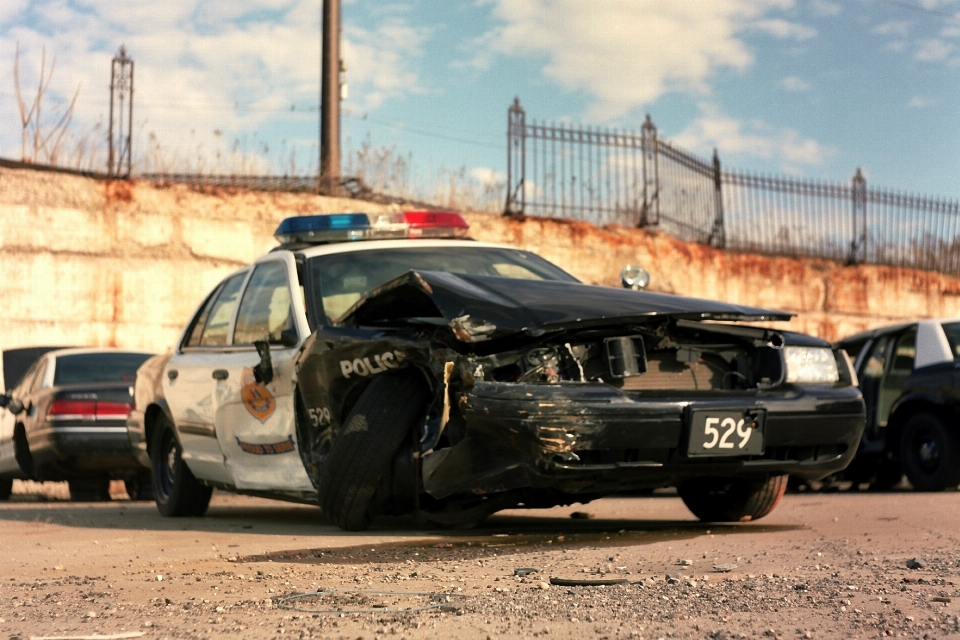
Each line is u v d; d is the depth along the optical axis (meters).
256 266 6.30
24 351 12.04
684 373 4.57
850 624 2.50
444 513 4.68
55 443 9.48
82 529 5.86
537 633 2.51
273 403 5.43
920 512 5.57
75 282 13.05
